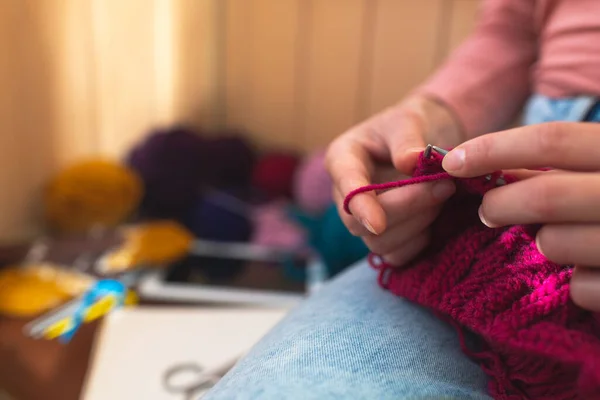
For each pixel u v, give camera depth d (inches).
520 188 11.1
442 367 13.3
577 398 12.1
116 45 37.7
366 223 13.6
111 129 39.0
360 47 42.9
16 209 32.2
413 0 41.4
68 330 24.6
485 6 25.2
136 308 26.6
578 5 19.5
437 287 14.4
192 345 24.2
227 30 43.6
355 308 15.5
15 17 30.0
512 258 13.5
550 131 11.0
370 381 11.7
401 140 17.1
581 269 11.3
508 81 23.0
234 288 29.2
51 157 34.4
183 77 42.9
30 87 31.8
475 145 11.6
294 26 43.2
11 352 24.1
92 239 33.5
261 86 44.6
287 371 11.9
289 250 34.7
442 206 15.1
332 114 44.5
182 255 32.8
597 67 18.4
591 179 10.6
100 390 21.4
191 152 39.5
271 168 41.8
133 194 36.1
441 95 21.7
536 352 11.2
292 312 16.9
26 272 29.1
